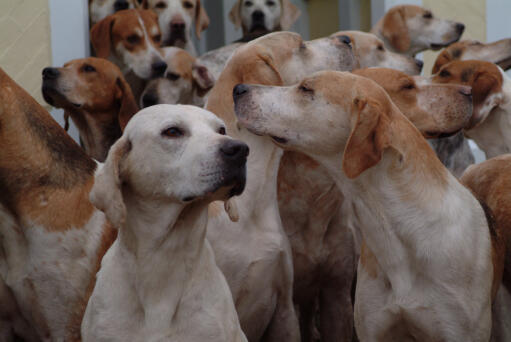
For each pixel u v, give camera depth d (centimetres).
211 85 1067
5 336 555
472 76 801
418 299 500
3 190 523
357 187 520
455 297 495
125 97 859
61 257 523
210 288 456
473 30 1453
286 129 532
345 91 519
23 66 987
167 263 446
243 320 580
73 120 882
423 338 510
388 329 518
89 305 462
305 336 738
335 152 528
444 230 500
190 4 1256
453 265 495
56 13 992
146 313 445
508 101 795
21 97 550
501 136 810
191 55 1188
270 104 534
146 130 447
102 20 1043
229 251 565
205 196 434
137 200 453
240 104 543
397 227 505
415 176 505
